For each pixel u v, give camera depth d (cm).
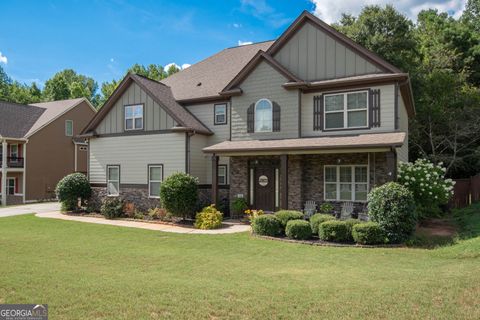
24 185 2855
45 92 5925
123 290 601
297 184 1507
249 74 1667
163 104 1784
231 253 964
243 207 1600
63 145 3166
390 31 2456
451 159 2261
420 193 1404
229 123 1792
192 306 528
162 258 895
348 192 1457
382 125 1423
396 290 597
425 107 2325
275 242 1117
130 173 1877
